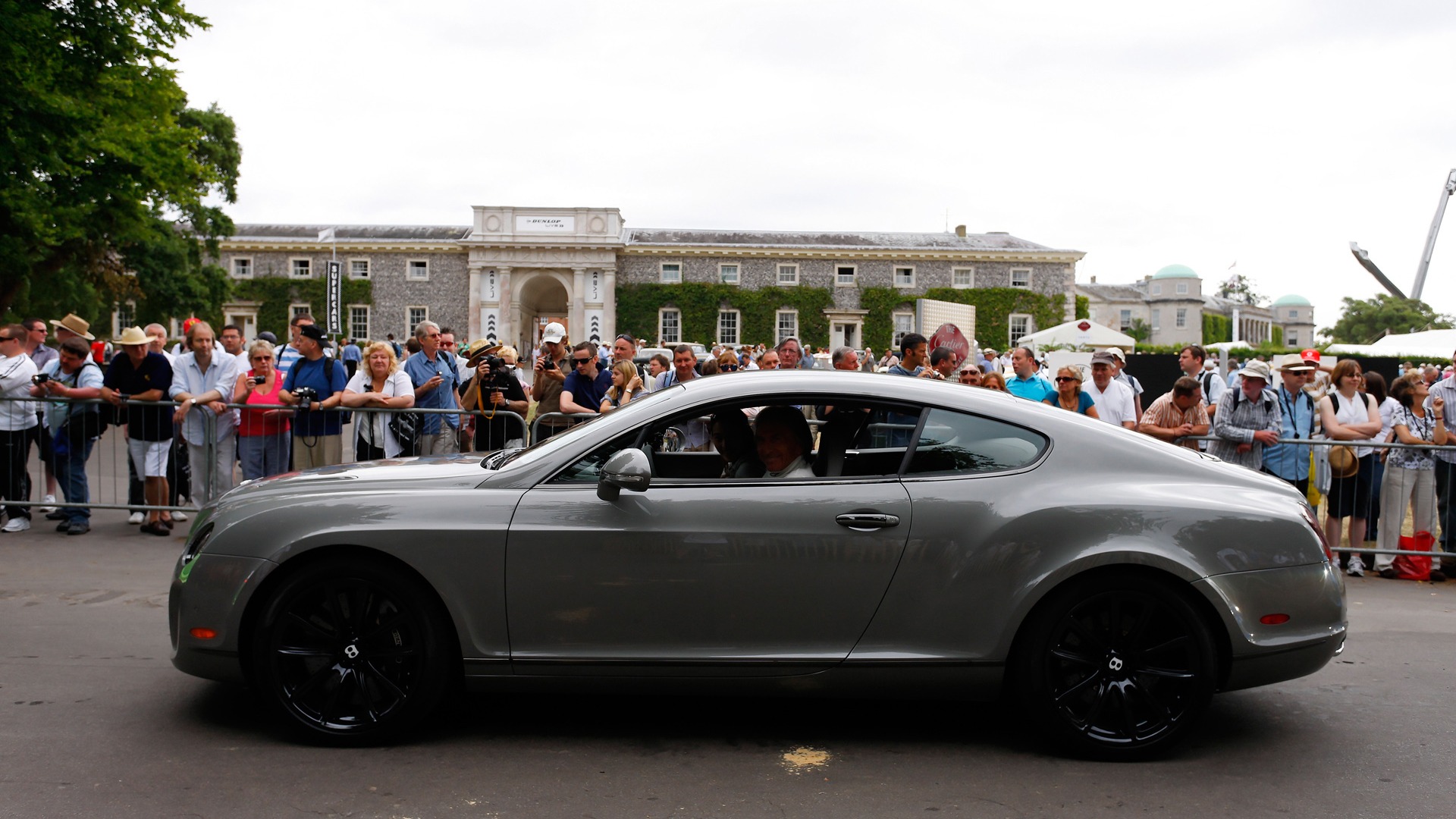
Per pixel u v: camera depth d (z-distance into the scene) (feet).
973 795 10.96
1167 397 25.99
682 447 12.70
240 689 14.19
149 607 18.80
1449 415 26.50
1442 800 11.00
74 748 11.83
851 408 12.59
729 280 185.68
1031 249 188.75
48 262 104.78
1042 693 11.89
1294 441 24.71
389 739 12.12
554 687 11.98
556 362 28.27
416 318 181.98
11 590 20.07
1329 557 12.32
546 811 10.30
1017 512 11.85
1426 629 19.45
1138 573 11.85
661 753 12.07
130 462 26.84
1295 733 13.23
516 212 179.32
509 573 11.78
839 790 11.02
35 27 45.83
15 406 26.30
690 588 11.81
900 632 11.91
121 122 57.41
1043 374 71.05
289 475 13.52
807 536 11.83
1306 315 377.91
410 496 12.06
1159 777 11.59
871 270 186.09
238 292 178.60
